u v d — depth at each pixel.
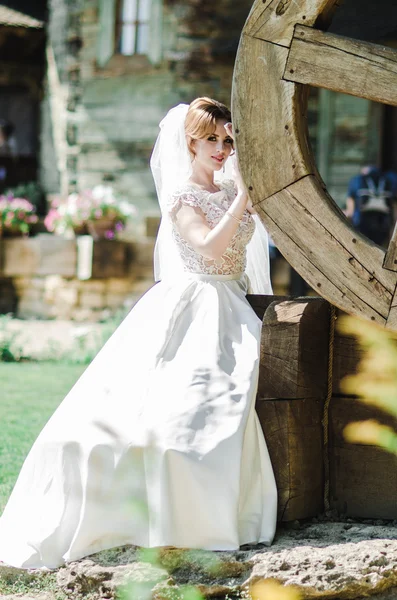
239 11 14.84
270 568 3.70
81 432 4.15
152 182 15.23
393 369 4.19
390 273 3.91
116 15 15.45
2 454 6.10
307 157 4.11
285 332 4.20
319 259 4.06
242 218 4.46
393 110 14.58
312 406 4.28
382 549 3.77
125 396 4.21
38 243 14.53
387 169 14.69
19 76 17.33
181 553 3.84
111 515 3.99
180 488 3.91
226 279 4.48
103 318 14.34
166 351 4.29
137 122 15.31
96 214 14.38
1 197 15.96
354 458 4.29
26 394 8.38
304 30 4.03
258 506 4.07
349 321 4.26
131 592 3.74
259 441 4.16
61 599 3.83
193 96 15.00
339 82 3.98
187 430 3.98
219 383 4.12
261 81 4.12
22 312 14.90
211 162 4.53
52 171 16.92
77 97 15.72
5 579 4.04
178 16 14.97
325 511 4.36
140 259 14.40
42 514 4.13
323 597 3.64
